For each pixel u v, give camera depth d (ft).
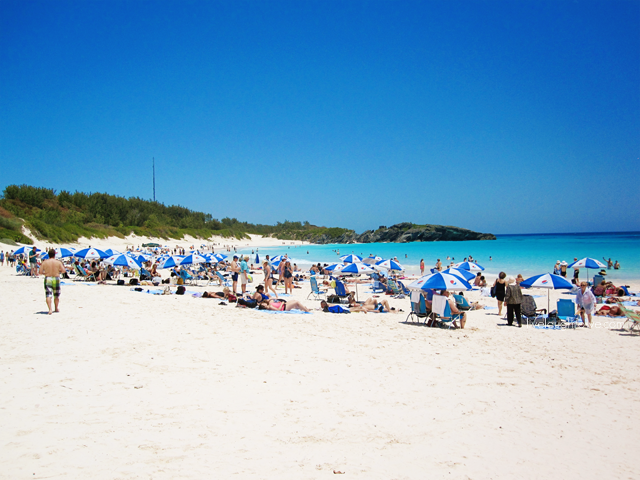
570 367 21.49
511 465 11.59
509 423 14.43
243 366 20.16
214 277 70.74
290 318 34.68
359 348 24.54
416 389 17.53
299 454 11.67
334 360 21.67
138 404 14.92
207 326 29.94
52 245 149.79
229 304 42.42
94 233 202.08
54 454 11.05
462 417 14.78
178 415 14.06
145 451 11.44
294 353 22.91
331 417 14.38
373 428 13.61
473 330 31.65
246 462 11.08
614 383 18.99
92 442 11.84
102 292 50.06
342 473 10.75
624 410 15.81
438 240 344.69
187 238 296.30
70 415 13.74
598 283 54.75
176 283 64.54
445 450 12.30
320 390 17.04
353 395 16.60
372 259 78.64
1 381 17.03
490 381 18.89
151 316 33.47
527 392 17.57
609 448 12.80
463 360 22.38
